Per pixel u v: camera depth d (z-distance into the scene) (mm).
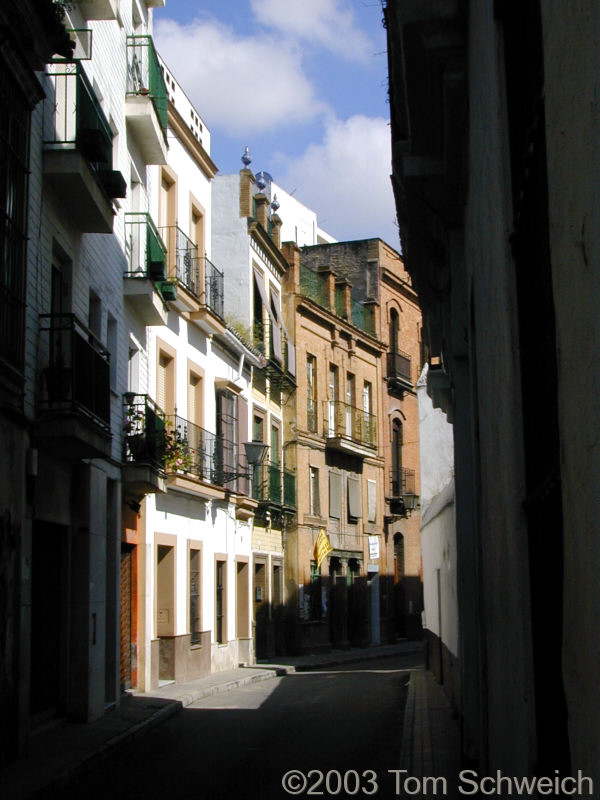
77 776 11430
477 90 6113
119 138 19828
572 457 3010
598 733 2742
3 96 12016
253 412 34125
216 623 28750
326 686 23516
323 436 41438
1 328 12086
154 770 11789
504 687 5559
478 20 5820
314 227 61312
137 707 17984
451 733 13703
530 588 4461
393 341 50125
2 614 11805
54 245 14930
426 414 26578
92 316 17812
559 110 3051
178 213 26312
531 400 4305
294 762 12086
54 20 12797
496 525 5793
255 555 33656
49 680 15344
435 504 21000
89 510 16219
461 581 10375
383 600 47000
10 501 12273
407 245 11961
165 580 24062
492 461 5930
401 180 10195
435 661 22984
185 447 24234
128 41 21406
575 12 2752
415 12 6973
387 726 15352
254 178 35875
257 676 26516
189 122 28000
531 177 3984
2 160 12016
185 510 25500
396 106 9289
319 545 39906
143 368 21953
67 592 15836
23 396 12758
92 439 14500
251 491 32438
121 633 20266
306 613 38688
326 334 42375
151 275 20750
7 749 11766
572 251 2908
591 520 2758
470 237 7906
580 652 2998
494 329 5324
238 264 34531
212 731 15383
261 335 35125
